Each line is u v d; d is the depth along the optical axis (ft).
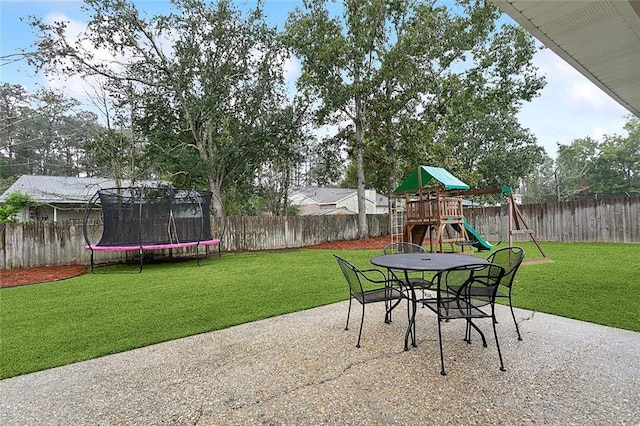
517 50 38.27
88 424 6.06
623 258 22.82
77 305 14.38
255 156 43.91
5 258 26.08
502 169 61.26
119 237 25.79
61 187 51.03
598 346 8.78
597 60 9.68
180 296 15.64
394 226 44.80
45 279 21.45
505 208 39.73
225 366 8.26
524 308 12.14
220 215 41.91
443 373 7.55
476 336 9.83
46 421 6.17
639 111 14.80
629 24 7.86
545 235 37.11
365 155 48.39
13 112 34.45
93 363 8.64
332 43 37.83
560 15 7.55
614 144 91.81
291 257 29.91
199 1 37.32
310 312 12.58
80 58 34.50
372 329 10.59
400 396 6.68
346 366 8.05
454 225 32.35
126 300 15.12
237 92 41.52
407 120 41.29
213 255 33.01
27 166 55.42
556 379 7.20
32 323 11.92
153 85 37.76
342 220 46.03
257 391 7.04
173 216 27.86
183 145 40.91
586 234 34.45
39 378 7.89
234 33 39.73
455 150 60.39
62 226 28.19
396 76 38.50
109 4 34.47
